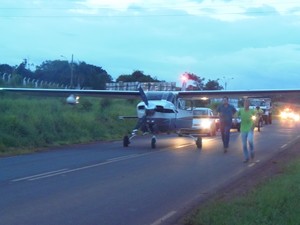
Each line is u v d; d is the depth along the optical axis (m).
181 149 22.67
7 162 16.94
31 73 76.69
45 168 15.39
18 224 8.45
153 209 9.77
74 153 20.27
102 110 40.34
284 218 8.28
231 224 8.00
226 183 13.02
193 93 24.77
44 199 10.55
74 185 12.33
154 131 23.45
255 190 11.16
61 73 77.81
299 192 10.44
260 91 26.09
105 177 13.70
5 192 11.29
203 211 9.02
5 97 37.50
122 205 10.09
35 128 24.91
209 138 31.78
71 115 30.62
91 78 78.56
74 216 9.09
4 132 22.69
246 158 17.92
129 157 18.83
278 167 16.23
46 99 40.72
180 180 13.41
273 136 33.25
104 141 28.08
